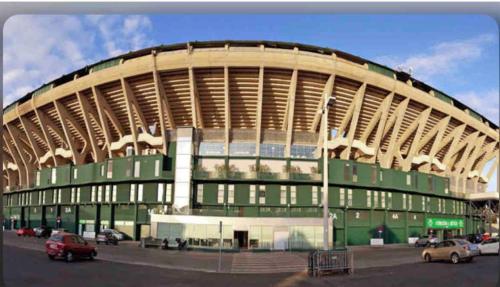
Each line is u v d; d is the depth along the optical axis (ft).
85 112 164.55
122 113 164.25
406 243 175.22
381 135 163.32
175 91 147.64
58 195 195.93
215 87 144.25
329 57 141.08
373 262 85.40
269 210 152.46
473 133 200.03
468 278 58.54
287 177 151.43
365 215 165.07
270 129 158.10
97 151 176.65
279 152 155.12
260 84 139.74
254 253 118.42
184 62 137.28
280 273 68.08
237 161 154.40
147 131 164.25
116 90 155.22
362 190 163.53
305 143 157.99
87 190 179.63
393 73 159.53
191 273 66.49
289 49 146.72
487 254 95.55
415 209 183.52
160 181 156.76
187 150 152.35
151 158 156.97
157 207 157.38
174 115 157.28
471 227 220.02
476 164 229.66
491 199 209.56
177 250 121.80
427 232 187.93
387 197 172.04
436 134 186.09
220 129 156.04
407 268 72.79
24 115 193.36
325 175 78.69
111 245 132.26
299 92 147.13
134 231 159.53
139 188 162.20
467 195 214.48
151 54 141.79
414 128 175.73
